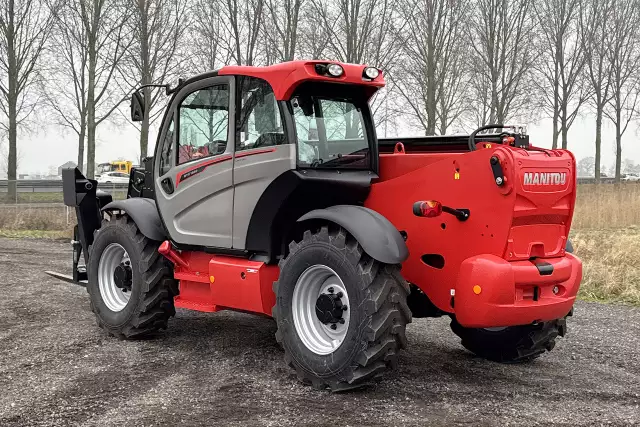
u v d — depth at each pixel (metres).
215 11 16.62
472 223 4.61
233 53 16.44
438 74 20.30
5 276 9.79
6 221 18.61
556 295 4.82
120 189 24.61
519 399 4.61
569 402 4.57
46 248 13.89
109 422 4.03
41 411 4.21
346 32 17.02
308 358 4.76
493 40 19.56
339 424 4.04
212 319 7.09
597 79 28.09
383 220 4.64
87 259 7.09
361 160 5.34
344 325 4.76
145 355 5.62
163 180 6.03
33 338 6.14
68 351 5.71
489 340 5.58
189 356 5.60
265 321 6.99
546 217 4.70
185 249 5.91
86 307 7.58
